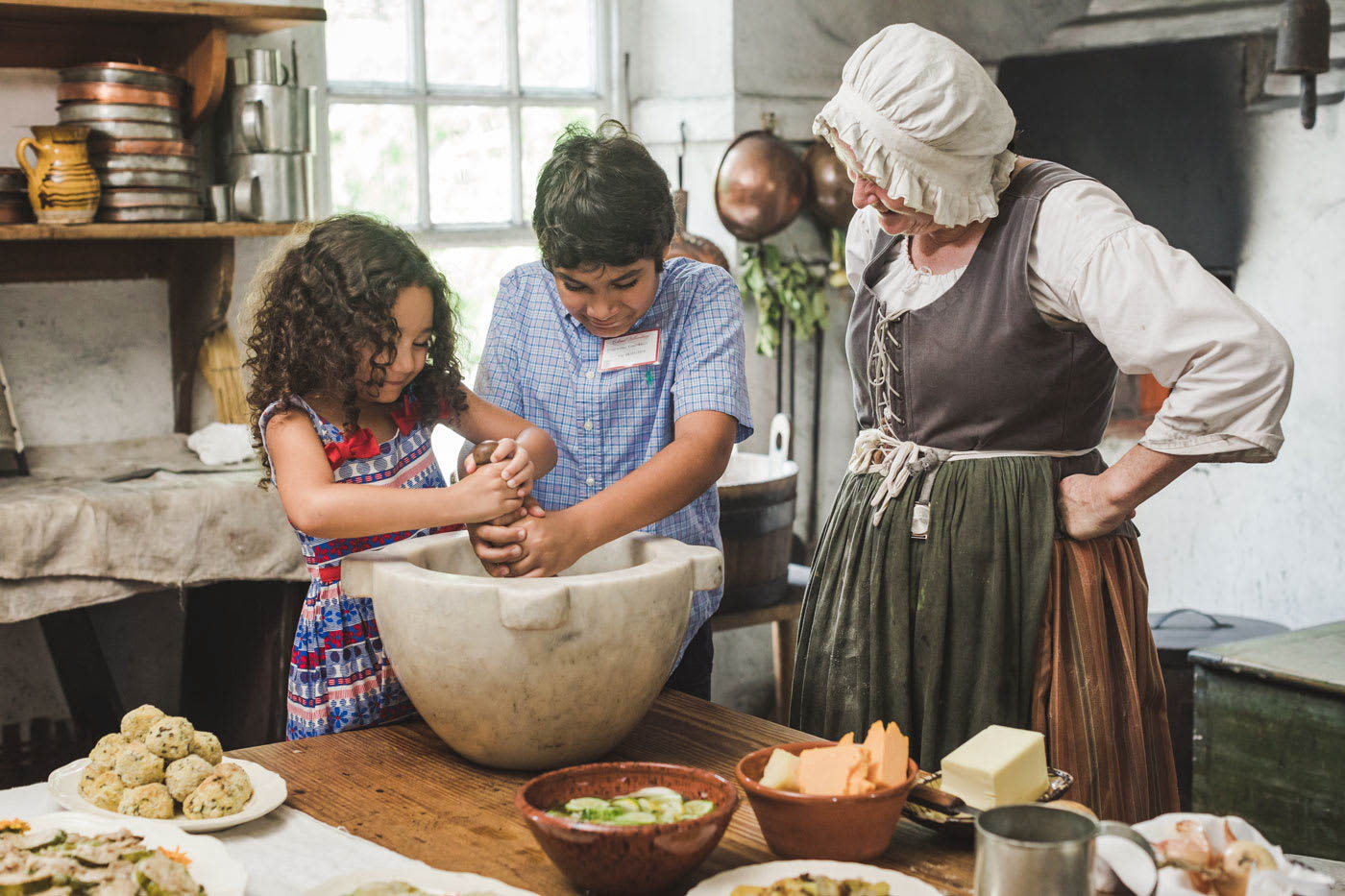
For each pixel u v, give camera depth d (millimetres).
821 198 3568
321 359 1329
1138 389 3891
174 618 2877
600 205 1317
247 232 2572
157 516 2322
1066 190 1490
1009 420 1566
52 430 2713
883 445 1688
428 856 1047
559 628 1120
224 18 2523
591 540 1303
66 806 1113
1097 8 3748
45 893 894
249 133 2586
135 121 2453
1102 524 1515
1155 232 1447
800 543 3686
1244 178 3506
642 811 993
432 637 1143
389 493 1257
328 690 1409
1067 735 1529
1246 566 3623
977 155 1459
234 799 1097
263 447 1445
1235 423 1408
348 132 3184
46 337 2689
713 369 1516
